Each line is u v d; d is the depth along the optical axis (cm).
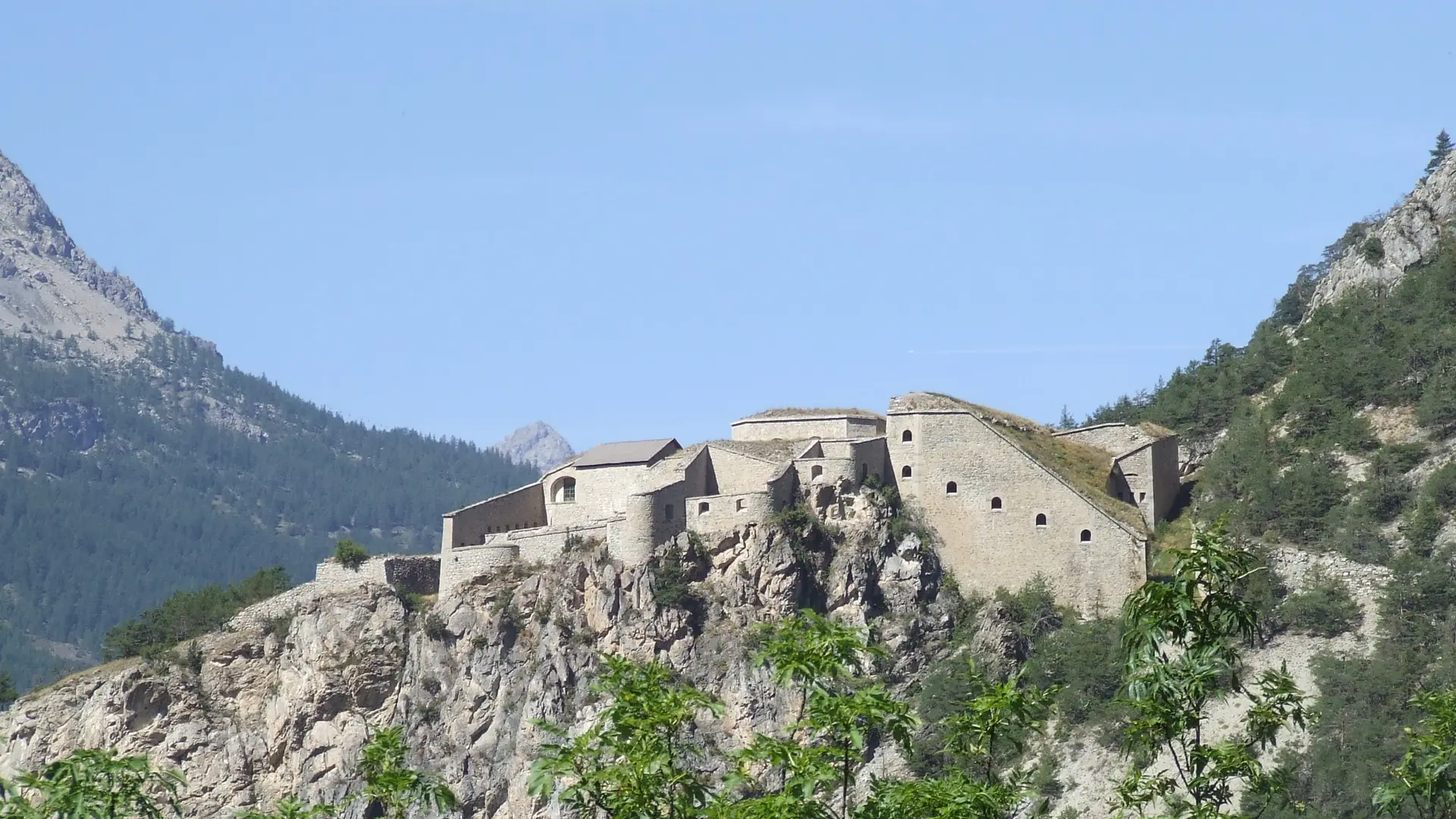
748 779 12438
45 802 12475
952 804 12262
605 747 12475
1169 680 11675
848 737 12356
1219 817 12106
